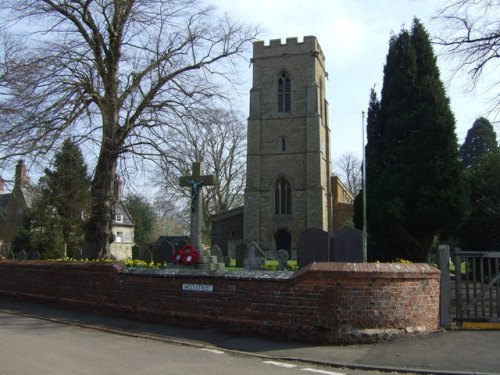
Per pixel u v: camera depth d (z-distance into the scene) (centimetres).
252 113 4766
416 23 2048
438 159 1878
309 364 791
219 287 1081
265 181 4678
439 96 1953
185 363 774
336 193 5178
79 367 727
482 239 2155
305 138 4647
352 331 909
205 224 4950
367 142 2186
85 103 1593
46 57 1552
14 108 1552
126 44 1728
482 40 1222
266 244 4572
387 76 2097
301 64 4750
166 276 1178
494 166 2203
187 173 1756
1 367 716
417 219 1886
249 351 880
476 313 1029
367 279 928
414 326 941
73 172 2005
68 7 1655
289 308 973
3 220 3694
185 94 1728
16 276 1709
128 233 5769
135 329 1097
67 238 3484
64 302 1458
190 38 1770
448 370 736
